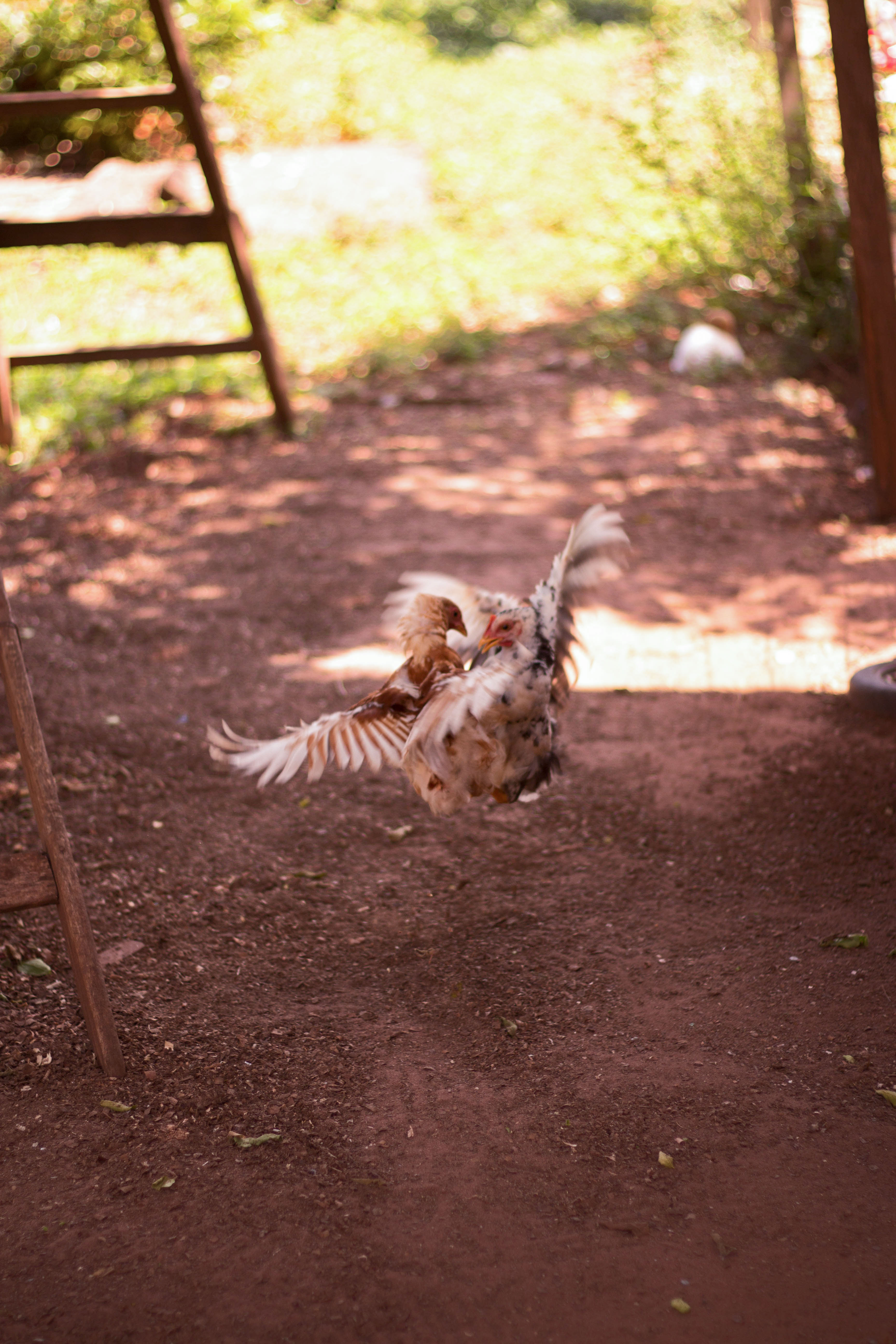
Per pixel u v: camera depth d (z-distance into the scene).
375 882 3.38
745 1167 2.29
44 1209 2.20
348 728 2.28
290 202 10.55
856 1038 2.65
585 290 9.34
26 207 9.52
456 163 11.69
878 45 6.33
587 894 3.29
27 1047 2.64
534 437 7.02
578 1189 2.25
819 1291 2.00
